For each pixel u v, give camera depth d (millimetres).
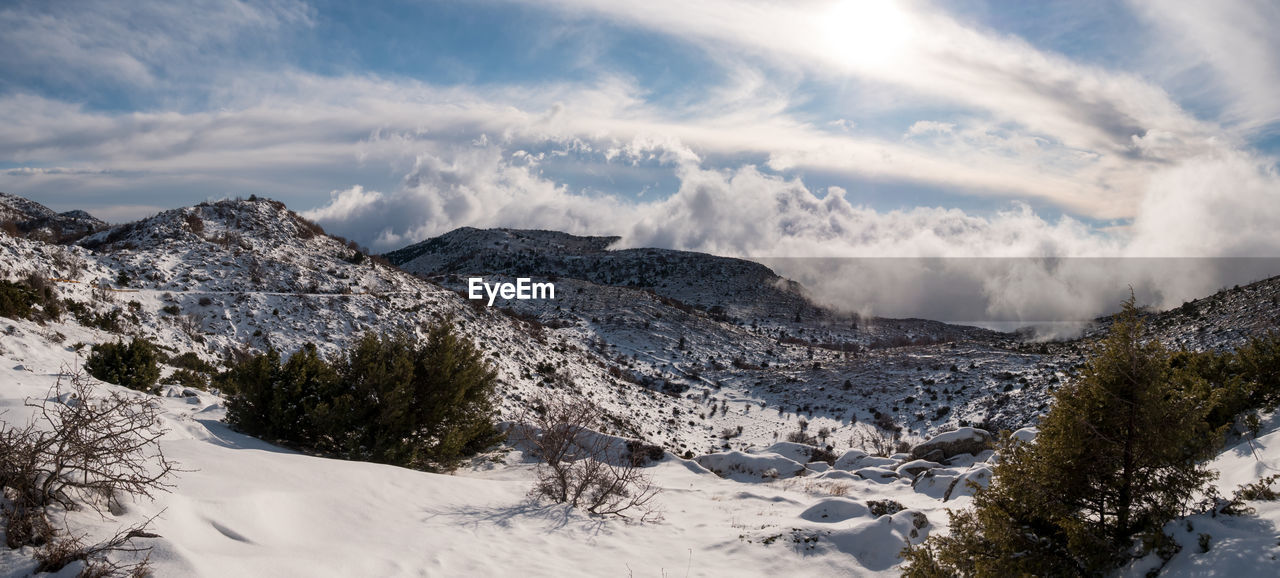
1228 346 48938
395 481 10062
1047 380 57938
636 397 54625
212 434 11758
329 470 9781
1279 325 47188
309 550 6652
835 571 8211
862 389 71938
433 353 14258
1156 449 5762
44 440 5559
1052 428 6340
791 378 80188
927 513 9992
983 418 53594
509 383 36938
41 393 10156
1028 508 6281
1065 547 6141
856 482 13328
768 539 9055
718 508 11422
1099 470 5953
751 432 54969
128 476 6121
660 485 13312
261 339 33062
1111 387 6023
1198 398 6438
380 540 7539
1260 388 9352
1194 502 6121
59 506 5457
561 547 8492
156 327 28453
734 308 168500
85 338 21312
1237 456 7688
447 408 14172
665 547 9016
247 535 6520
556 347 60594
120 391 12109
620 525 9836
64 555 4863
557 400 34656
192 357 24266
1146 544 5473
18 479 5145
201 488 7211
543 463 14219
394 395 12922
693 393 70500
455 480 11055
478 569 7215
